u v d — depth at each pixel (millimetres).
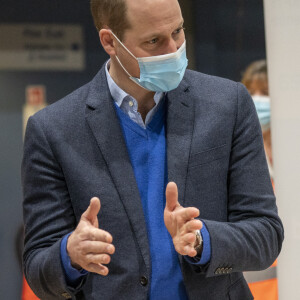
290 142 6035
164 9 4750
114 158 4977
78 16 10000
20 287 9789
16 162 9906
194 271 4715
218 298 4875
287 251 6082
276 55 6078
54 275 4660
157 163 5039
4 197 9883
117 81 5176
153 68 4867
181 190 4852
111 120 5090
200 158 4949
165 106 5191
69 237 4551
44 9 9945
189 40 9875
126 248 4832
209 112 5098
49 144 5070
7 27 9875
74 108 5180
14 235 9852
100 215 4867
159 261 4852
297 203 6035
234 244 4609
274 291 7777
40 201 5062
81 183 4945
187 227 4352
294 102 6016
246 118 5148
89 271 4613
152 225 4910
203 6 9875
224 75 9898
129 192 4883
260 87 9727
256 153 5070
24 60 9922
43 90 9953
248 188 4961
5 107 9891
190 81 5324
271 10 6086
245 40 9852
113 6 4926
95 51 10016
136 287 4797
